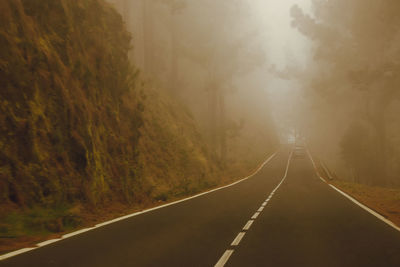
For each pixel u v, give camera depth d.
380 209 13.52
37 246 7.10
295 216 11.60
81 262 5.93
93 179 13.21
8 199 9.64
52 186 11.10
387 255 6.48
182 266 5.78
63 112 13.11
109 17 20.98
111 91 18.09
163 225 9.79
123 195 14.80
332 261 6.11
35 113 11.77
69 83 14.27
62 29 15.28
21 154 10.70
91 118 15.02
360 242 7.61
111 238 7.98
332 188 24.53
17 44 12.20
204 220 10.74
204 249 7.00
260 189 23.83
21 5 13.26
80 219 10.12
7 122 10.68
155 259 6.20
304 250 6.92
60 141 12.34
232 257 6.38
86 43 17.12
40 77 12.74
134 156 17.97
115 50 20.20
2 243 7.29
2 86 11.05
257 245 7.37
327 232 8.79
